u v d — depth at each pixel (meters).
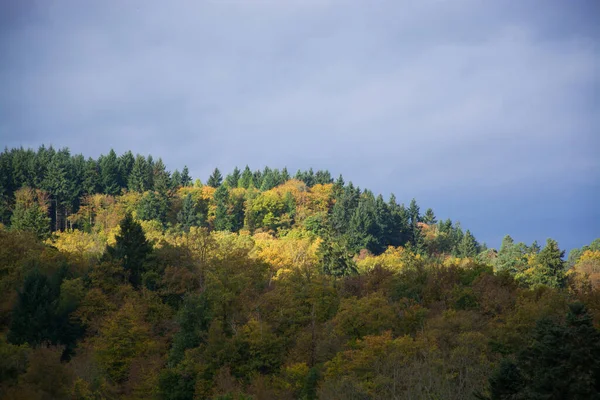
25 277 66.56
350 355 50.94
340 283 82.69
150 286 77.44
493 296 65.81
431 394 41.91
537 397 33.53
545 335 35.69
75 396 44.53
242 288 73.88
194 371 56.53
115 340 60.81
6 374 41.09
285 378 54.31
